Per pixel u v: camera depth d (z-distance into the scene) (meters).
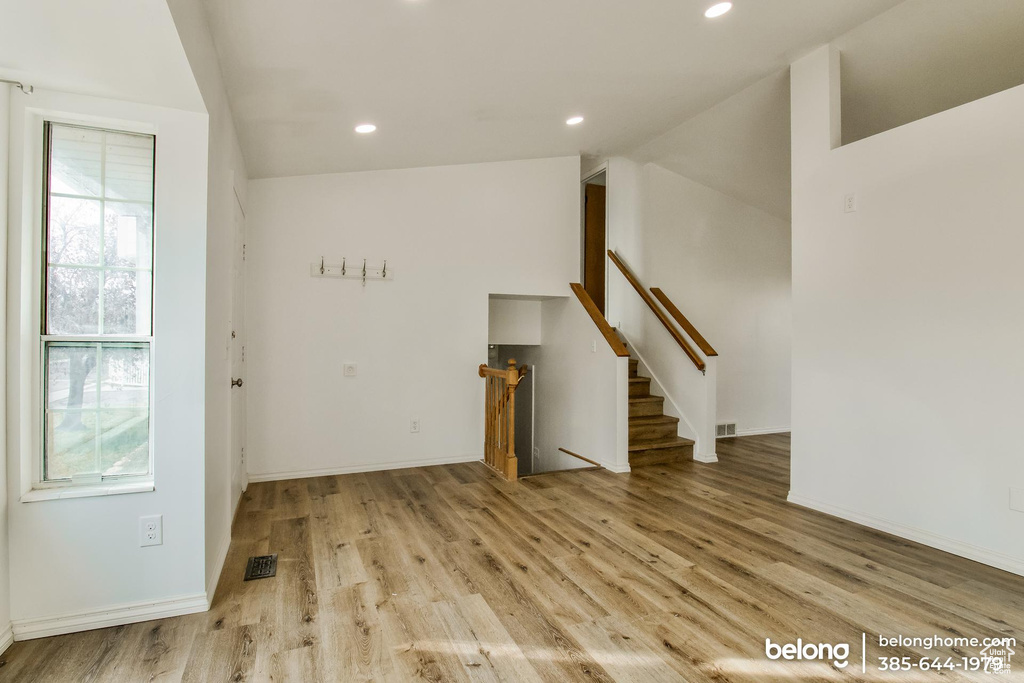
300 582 2.40
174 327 2.13
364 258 4.42
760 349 6.29
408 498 3.68
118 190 2.11
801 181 3.49
